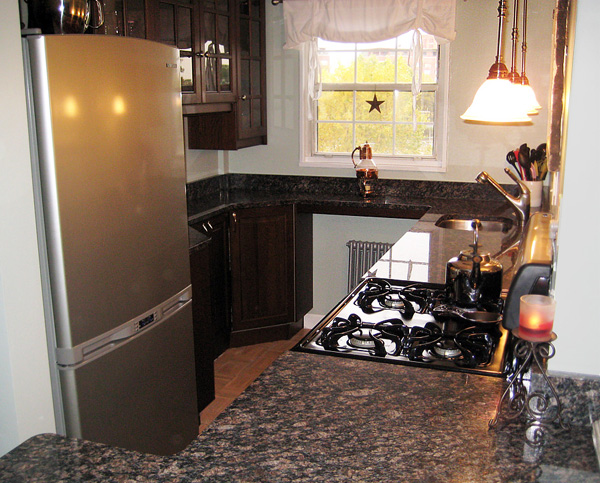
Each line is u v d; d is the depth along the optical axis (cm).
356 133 450
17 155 195
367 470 114
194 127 423
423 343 171
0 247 193
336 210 412
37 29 198
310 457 119
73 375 209
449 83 411
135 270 233
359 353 171
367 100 442
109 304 221
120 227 223
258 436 127
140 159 231
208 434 128
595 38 127
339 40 409
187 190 412
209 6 363
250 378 379
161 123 243
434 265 258
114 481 112
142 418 245
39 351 211
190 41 347
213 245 384
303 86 444
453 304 201
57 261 201
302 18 414
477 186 418
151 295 244
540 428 129
